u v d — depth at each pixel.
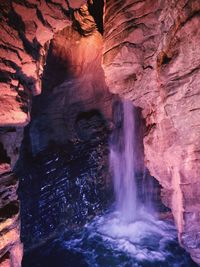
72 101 11.70
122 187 12.32
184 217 6.48
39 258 9.13
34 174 10.41
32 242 9.43
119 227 11.05
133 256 9.23
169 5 4.89
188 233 6.54
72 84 11.21
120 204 12.30
